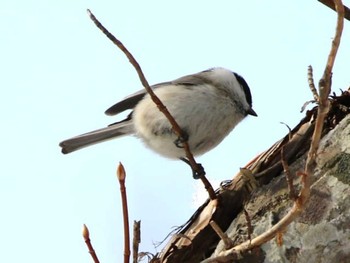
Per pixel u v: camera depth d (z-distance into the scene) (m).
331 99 8.15
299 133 8.15
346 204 7.01
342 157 7.29
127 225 5.79
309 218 7.05
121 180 5.76
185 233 8.21
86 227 5.82
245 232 7.53
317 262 6.93
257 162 8.18
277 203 7.55
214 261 6.79
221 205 8.08
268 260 7.04
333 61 5.24
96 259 5.77
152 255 7.96
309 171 5.77
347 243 6.90
